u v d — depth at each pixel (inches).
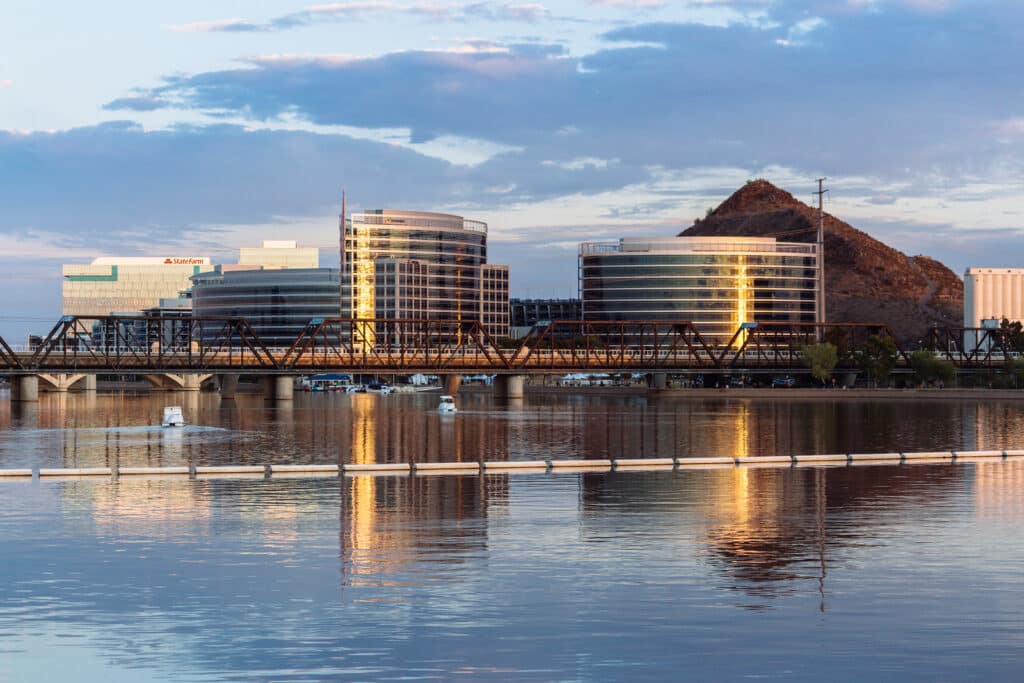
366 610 2023.9
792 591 2140.7
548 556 2453.2
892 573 2284.7
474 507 3161.9
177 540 2647.6
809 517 2967.5
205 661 1756.9
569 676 1694.1
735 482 3759.8
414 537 2684.5
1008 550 2506.2
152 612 2012.8
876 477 3912.4
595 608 2031.3
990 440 5979.3
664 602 2069.4
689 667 1729.8
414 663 1748.3
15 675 1696.6
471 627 1923.0
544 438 6176.2
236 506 3179.1
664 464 4318.4
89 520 2930.6
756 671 1712.6
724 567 2341.3
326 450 5403.5
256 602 2076.8
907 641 1844.2
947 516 2982.3
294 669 1722.4
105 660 1760.6
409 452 5270.7
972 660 1756.9
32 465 4611.2
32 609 2030.0
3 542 2620.6
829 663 1745.8
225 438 6210.6
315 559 2431.1
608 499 3324.3
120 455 5103.3
